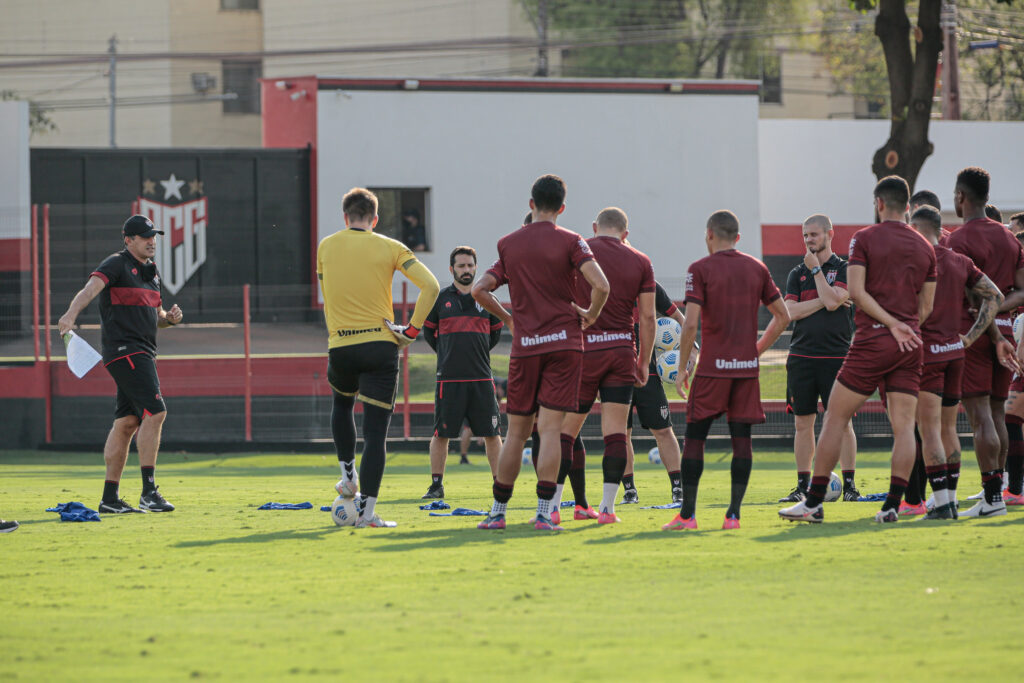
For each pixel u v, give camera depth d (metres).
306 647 13.42
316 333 70.62
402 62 155.00
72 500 32.00
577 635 13.80
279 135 91.94
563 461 24.47
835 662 12.39
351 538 22.34
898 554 19.09
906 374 23.30
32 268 59.72
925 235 24.73
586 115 89.44
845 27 153.50
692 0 153.62
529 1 150.00
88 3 154.38
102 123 155.75
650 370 29.95
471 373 33.09
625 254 24.08
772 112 166.00
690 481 23.00
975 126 102.62
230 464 51.38
